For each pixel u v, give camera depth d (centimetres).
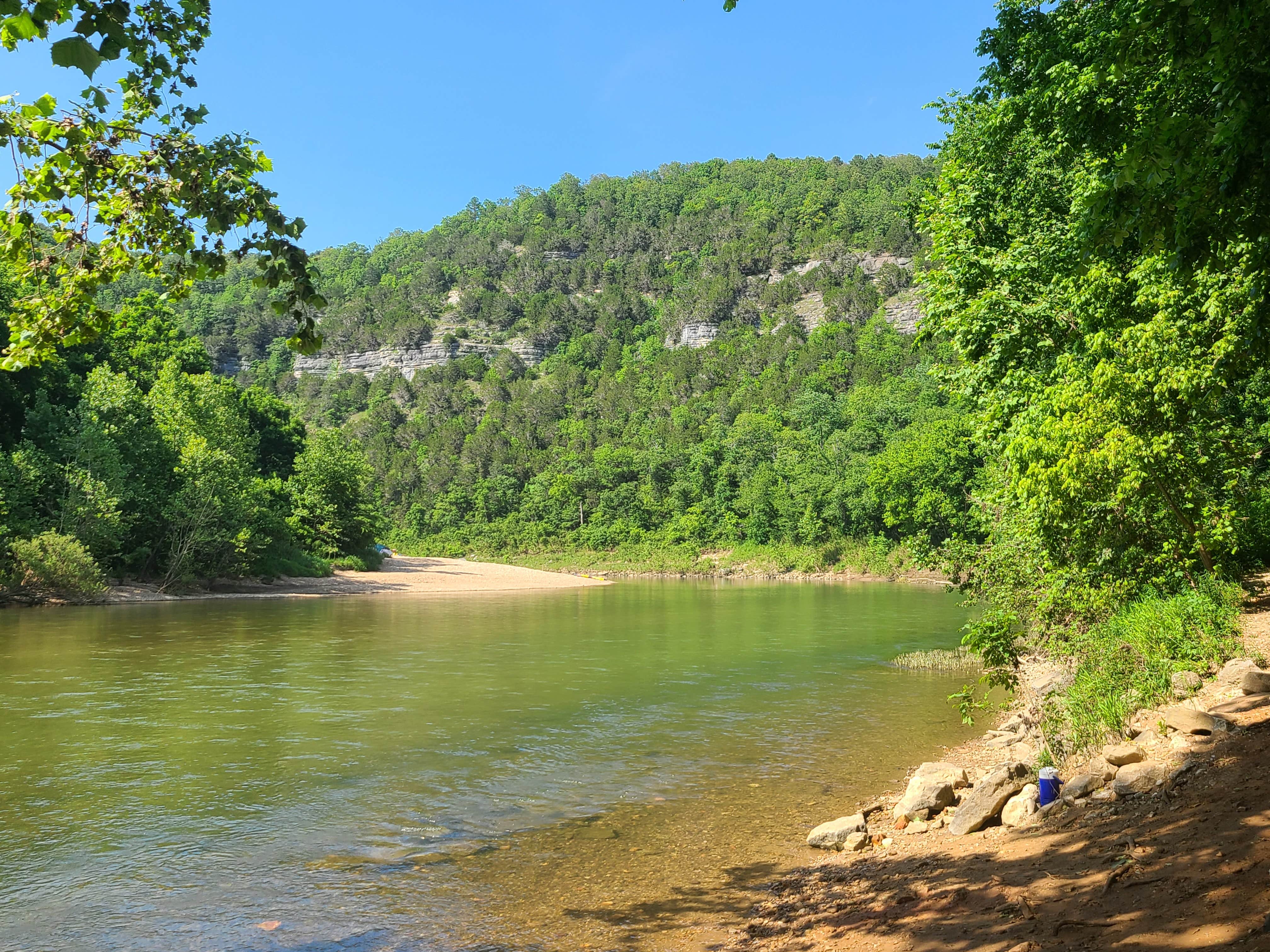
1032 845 714
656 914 707
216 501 4831
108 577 4556
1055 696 1264
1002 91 1694
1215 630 1223
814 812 990
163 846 887
